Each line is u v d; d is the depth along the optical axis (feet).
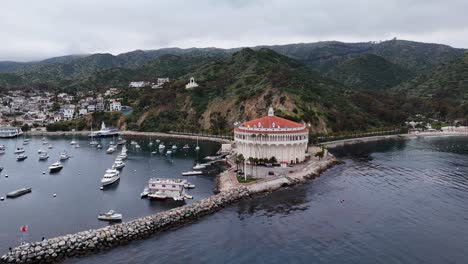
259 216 351.46
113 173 505.25
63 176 533.96
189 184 465.06
